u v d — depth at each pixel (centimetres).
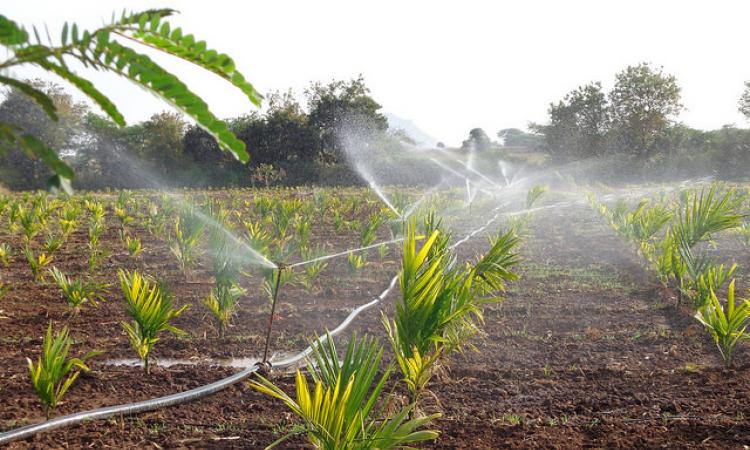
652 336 680
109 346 652
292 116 4116
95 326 714
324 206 1745
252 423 462
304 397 305
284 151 4134
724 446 429
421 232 1126
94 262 952
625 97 4269
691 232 790
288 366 599
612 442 434
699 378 561
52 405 444
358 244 1354
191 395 506
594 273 996
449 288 432
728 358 585
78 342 659
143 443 429
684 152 4234
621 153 4278
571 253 1177
